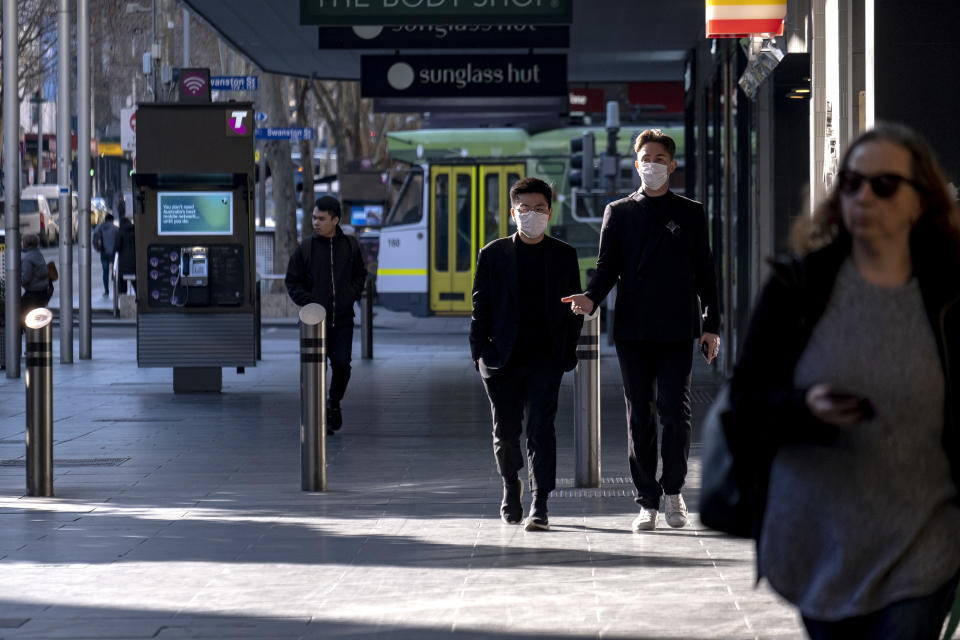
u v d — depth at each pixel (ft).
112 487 86.84
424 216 277.85
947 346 30.78
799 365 31.55
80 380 164.86
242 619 53.11
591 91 272.51
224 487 86.63
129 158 568.82
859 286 31.32
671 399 69.36
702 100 197.98
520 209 69.26
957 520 31.14
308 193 359.05
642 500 70.64
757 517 32.30
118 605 55.52
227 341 147.02
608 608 54.39
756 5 109.60
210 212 146.61
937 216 31.17
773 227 131.64
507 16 145.89
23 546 67.62
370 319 195.93
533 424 70.49
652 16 180.75
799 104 130.21
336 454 101.65
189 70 163.73
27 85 447.01
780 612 53.52
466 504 79.61
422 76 185.98
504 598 56.18
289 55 211.41
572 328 70.08
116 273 294.87
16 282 170.40
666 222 68.64
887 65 86.94
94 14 448.24
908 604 30.78
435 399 141.28
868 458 30.96
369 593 57.26
